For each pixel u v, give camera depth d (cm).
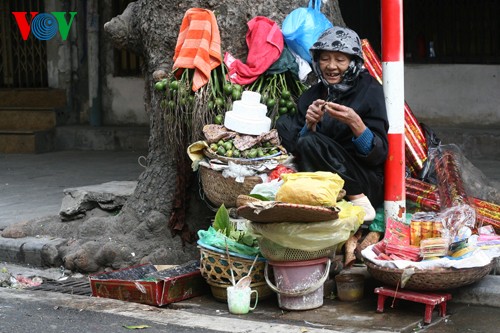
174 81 757
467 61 1402
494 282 662
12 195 1165
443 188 742
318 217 618
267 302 679
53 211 1033
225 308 672
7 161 1545
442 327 611
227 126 720
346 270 700
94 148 1672
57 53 1736
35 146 1652
